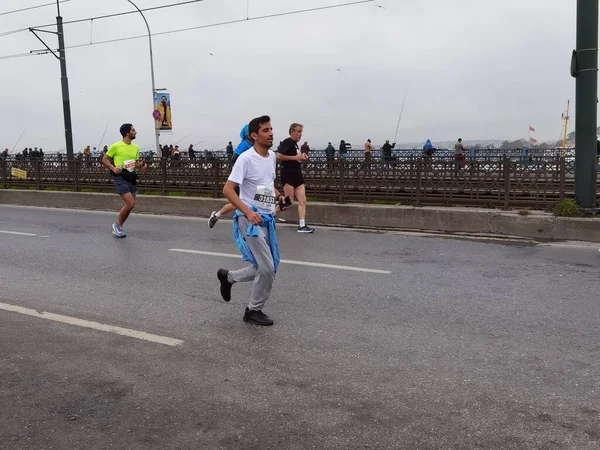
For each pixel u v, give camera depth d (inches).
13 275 280.4
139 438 126.3
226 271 210.2
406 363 164.1
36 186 674.8
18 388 152.3
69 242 373.1
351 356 170.1
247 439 125.0
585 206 351.6
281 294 237.1
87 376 159.3
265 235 193.9
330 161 454.0
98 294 243.0
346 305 220.7
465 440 122.5
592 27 337.1
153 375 159.3
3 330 197.9
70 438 126.8
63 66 1095.0
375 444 121.6
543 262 286.8
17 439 126.6
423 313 209.0
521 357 166.6
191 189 541.6
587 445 119.6
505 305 216.2
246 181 191.5
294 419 133.3
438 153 1077.8
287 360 168.1
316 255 316.2
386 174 430.9
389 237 371.6
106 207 574.9
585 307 211.8
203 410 138.6
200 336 189.6
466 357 167.5
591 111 344.8
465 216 381.1
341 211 428.5
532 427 127.3
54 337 190.5
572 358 165.0
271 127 190.1
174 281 263.1
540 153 990.4
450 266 282.7
